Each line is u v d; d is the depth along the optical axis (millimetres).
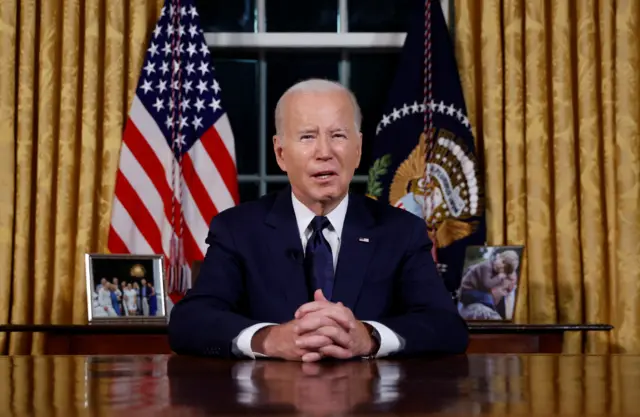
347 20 3684
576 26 3303
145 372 1254
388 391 996
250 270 1853
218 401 910
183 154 3242
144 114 3225
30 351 3277
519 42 3291
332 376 1185
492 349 2746
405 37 3555
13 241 3266
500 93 3275
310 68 3701
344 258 1838
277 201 1939
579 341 3225
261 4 3660
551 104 3293
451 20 3559
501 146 3270
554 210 3273
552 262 3268
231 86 3693
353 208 1913
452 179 3219
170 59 3266
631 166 3234
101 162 3301
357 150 1924
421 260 1868
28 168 3264
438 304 1803
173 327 1724
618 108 3250
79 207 3256
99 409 846
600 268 3230
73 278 3264
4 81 3260
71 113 3281
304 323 1485
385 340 1550
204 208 3223
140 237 3166
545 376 1165
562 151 3252
